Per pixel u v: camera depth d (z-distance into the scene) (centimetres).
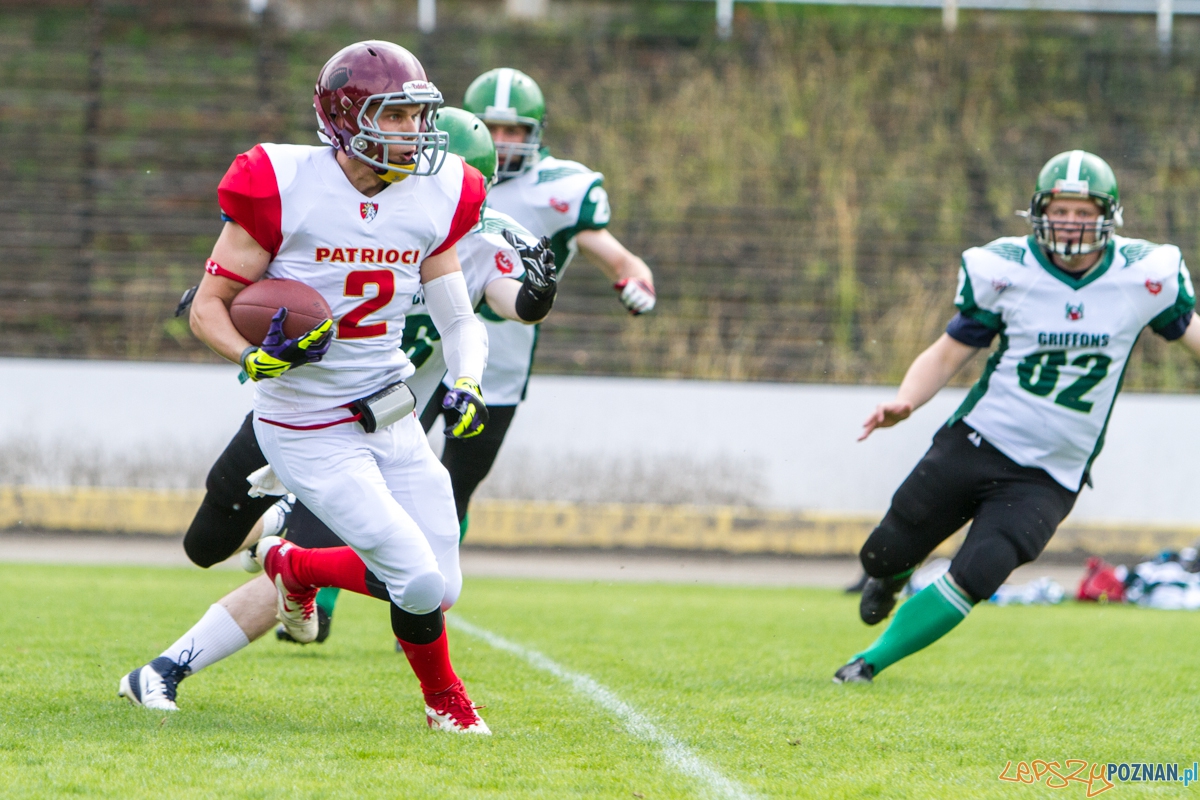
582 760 1094
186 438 4078
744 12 6050
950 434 1683
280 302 1125
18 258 5044
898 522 1670
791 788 1007
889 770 1088
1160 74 5853
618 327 4953
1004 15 6041
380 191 1166
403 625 1195
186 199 5306
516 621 2369
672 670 1728
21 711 1252
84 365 4062
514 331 1911
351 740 1149
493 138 1917
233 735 1154
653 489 4166
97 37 5734
